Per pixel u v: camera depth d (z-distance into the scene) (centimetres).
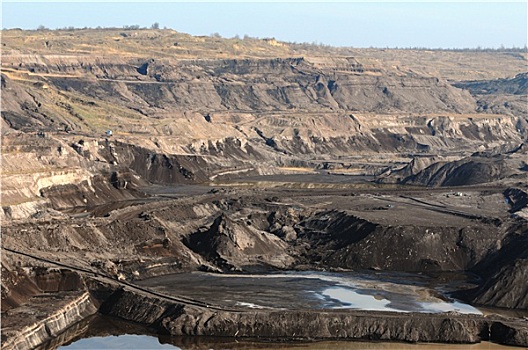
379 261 16338
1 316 11981
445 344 11919
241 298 13475
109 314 13000
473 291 14088
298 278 15162
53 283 13375
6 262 13262
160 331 12244
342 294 13988
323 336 12081
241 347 11769
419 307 13300
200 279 14825
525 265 13938
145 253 15625
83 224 15750
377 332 12112
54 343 11694
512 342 11875
